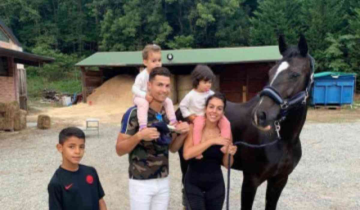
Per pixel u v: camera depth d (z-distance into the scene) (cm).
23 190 477
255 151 280
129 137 217
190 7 3553
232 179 518
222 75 1884
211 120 238
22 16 4050
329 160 636
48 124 1085
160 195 229
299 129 276
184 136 243
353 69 2186
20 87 1608
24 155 711
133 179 224
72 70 3456
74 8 4309
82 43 4188
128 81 1891
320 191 458
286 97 253
